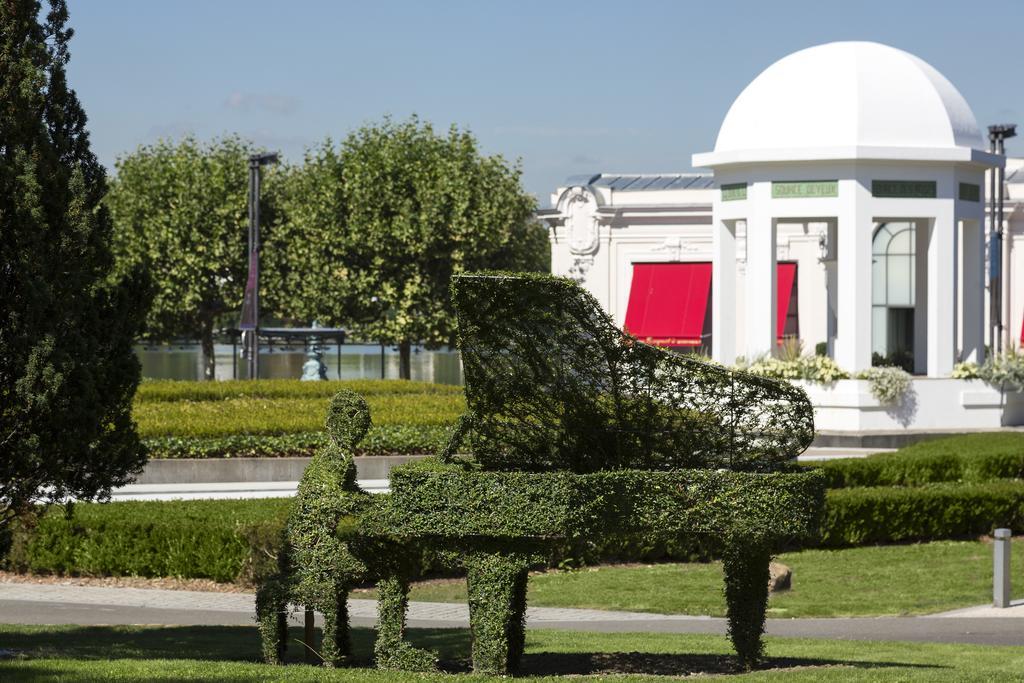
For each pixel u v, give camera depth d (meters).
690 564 20.77
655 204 56.22
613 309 57.03
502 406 11.88
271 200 61.22
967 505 22.62
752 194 37.25
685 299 55.75
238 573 19.30
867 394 35.69
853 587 19.00
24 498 12.80
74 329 12.61
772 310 37.12
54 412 12.34
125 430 13.27
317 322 58.41
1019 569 20.11
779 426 11.90
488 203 55.03
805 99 37.19
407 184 55.31
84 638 14.41
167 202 60.16
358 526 11.69
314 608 12.24
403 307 54.22
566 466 12.29
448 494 11.38
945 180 36.75
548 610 17.72
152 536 19.69
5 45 12.55
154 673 10.68
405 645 11.85
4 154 12.45
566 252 57.44
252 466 25.97
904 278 52.75
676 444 12.11
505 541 11.46
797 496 11.49
